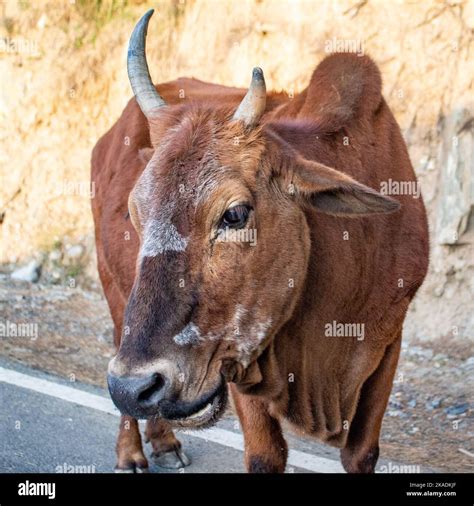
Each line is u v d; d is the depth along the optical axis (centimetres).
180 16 959
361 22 832
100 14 984
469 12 775
